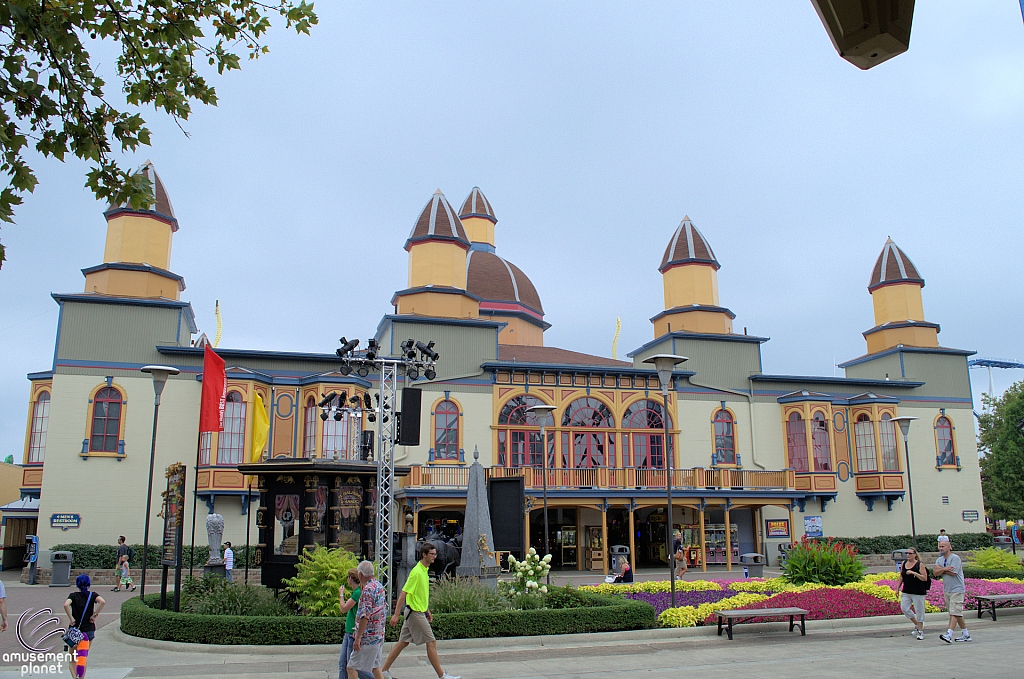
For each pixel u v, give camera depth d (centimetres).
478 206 4991
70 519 2873
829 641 1513
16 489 4300
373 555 1720
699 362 3816
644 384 3684
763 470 3666
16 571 3294
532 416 3512
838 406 3841
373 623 945
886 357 4178
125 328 3070
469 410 3444
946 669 1207
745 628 1591
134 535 2920
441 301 3672
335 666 1213
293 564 1620
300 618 1366
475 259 4619
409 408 1636
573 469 3284
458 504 3120
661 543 3628
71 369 2986
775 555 3581
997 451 4581
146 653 1340
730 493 3403
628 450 3588
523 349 4056
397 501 3250
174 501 1581
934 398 4028
